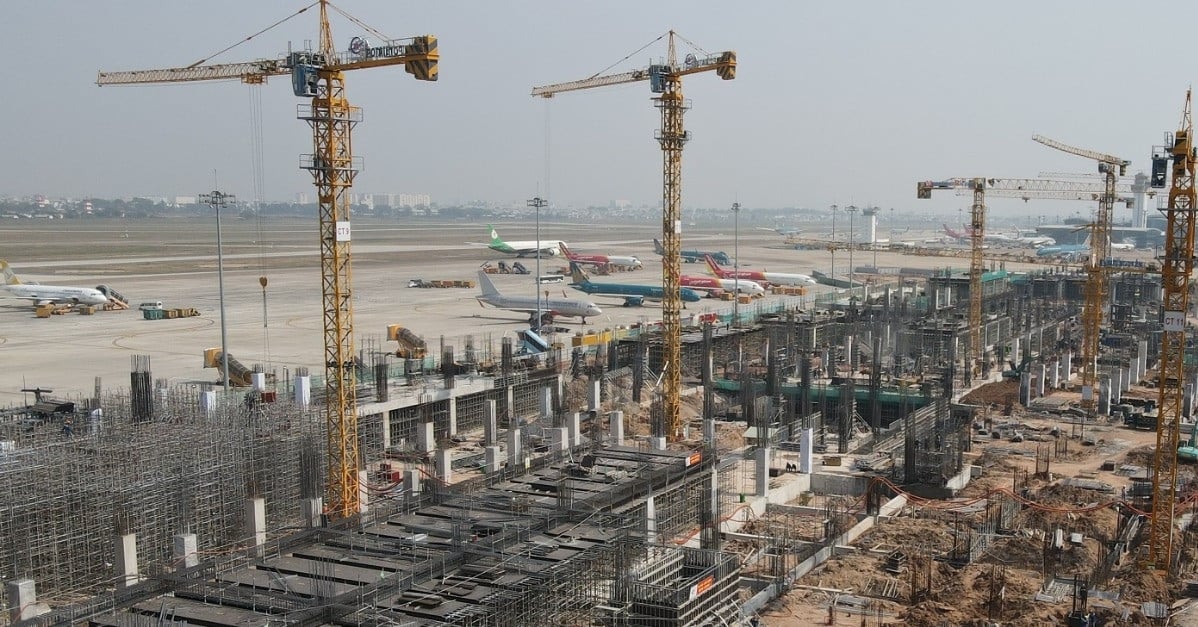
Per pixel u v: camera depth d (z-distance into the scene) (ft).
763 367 517.96
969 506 313.32
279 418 333.83
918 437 362.74
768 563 258.57
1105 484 331.36
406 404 399.03
